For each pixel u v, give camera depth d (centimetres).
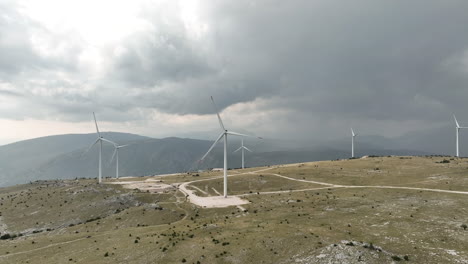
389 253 5841
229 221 9425
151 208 12750
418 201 10581
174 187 18225
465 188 12062
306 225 8288
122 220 11688
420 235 7112
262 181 17525
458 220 8219
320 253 5856
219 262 6053
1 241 10775
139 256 6669
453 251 6053
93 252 7356
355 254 5600
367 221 8531
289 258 5925
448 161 18850
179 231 8581
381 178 15475
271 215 9969
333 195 12681
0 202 17262
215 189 16962
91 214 13938
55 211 14625
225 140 16138
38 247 8562
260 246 6644
